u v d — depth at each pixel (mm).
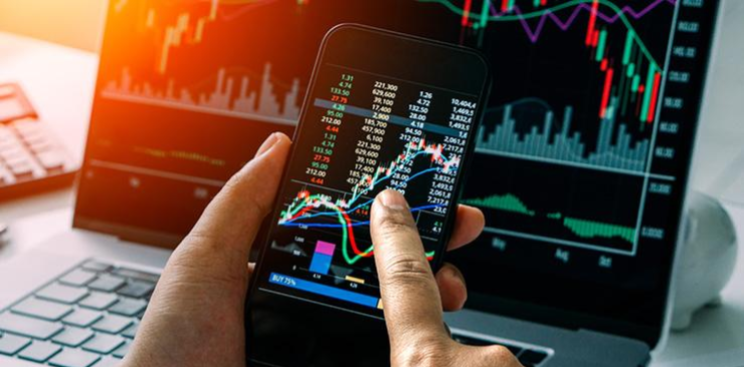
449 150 594
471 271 728
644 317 687
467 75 600
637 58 706
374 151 601
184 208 781
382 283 499
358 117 604
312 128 606
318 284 586
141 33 800
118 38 804
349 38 610
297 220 597
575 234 712
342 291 583
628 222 701
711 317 739
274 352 571
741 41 826
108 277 716
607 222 706
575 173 717
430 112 600
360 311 579
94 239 786
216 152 782
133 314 665
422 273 492
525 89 731
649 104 702
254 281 586
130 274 724
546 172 724
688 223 699
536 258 717
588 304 701
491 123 736
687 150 689
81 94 971
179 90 793
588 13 719
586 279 705
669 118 696
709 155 858
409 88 604
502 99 735
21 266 725
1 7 1108
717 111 850
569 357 656
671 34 697
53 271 721
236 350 570
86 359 610
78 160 883
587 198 712
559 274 710
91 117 805
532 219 723
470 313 719
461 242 635
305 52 770
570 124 721
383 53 608
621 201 704
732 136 848
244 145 778
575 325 702
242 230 576
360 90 606
